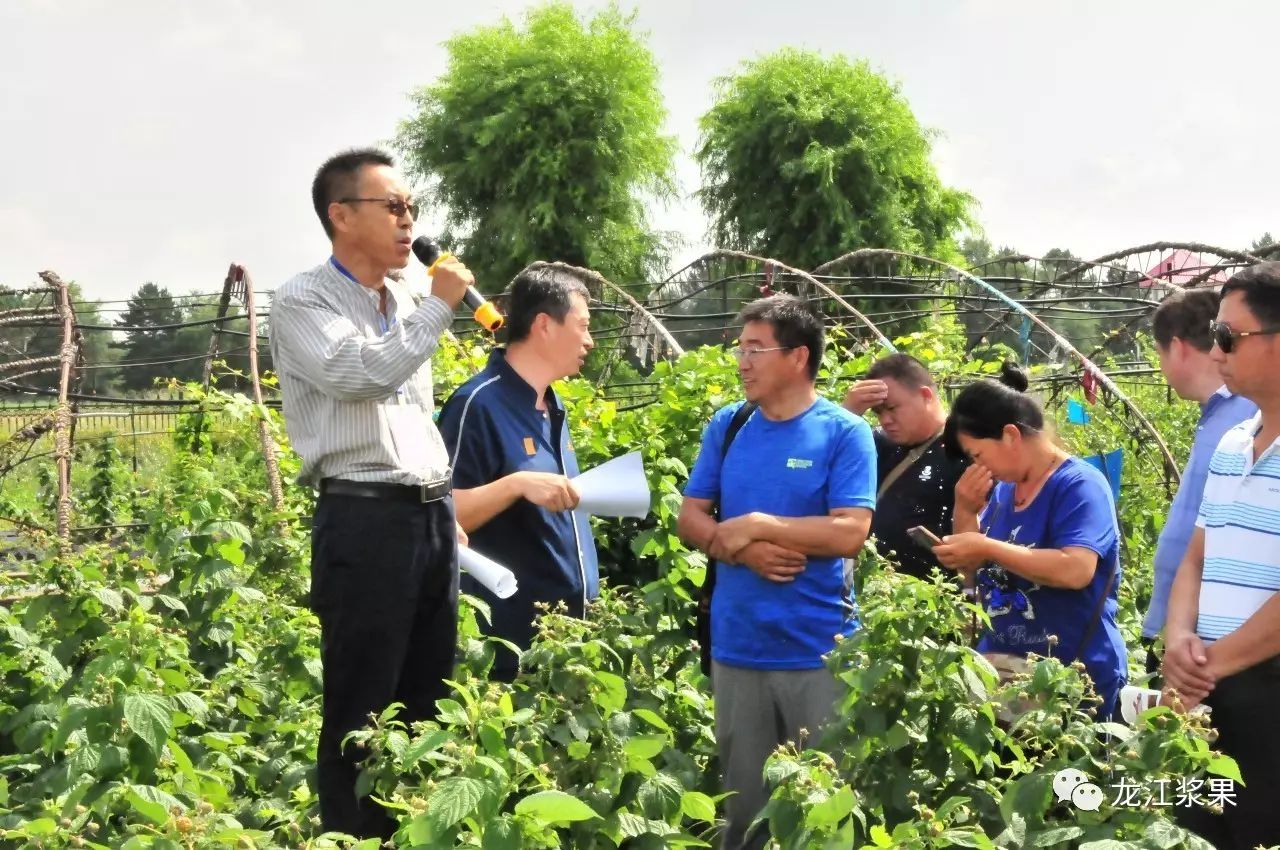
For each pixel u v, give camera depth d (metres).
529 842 2.57
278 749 4.30
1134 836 2.77
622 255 33.34
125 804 3.09
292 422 3.58
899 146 33.00
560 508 4.11
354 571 3.45
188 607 4.71
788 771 2.79
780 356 4.13
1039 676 3.10
